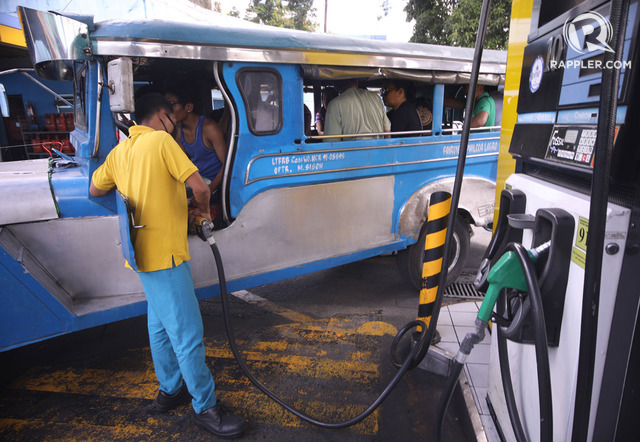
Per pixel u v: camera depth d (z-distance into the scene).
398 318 3.48
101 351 3.05
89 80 2.35
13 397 2.56
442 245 2.67
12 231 2.29
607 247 1.19
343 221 3.34
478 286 1.54
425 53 3.34
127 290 2.64
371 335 3.21
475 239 5.41
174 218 1.97
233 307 3.72
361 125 3.41
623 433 1.32
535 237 1.42
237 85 2.65
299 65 2.86
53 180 2.37
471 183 3.92
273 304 3.78
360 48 3.02
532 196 1.56
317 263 3.26
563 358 1.34
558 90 1.37
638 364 1.23
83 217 2.44
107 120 2.35
